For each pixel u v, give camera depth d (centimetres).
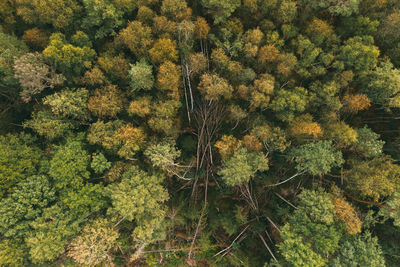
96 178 2580
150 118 2802
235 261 2712
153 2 2822
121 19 2834
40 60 2478
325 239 2069
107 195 2359
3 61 2342
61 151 2319
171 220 2766
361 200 2536
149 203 2280
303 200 2295
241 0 2886
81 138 2561
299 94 2669
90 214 2389
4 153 2241
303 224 2228
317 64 2833
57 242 2091
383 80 2477
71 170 2281
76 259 2136
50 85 2498
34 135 2772
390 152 2802
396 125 2884
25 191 2178
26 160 2336
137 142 2634
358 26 2670
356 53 2464
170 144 2736
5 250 2041
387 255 2375
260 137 2702
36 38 2711
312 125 2450
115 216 2342
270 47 2686
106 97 2583
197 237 2808
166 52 2564
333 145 2539
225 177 2434
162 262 2741
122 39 2717
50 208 2172
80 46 2730
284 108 2662
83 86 2836
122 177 2528
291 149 2642
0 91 2725
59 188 2336
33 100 2878
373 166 2436
